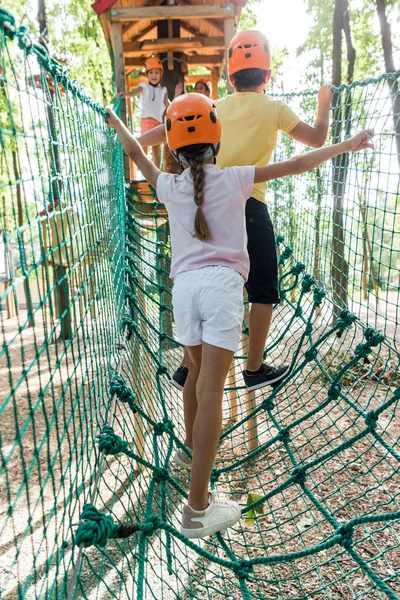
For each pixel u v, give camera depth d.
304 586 3.47
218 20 6.79
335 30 12.84
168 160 5.47
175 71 7.29
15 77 1.16
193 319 1.93
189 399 2.45
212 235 1.95
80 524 1.38
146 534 1.58
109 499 4.75
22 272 1.13
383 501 4.33
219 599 3.39
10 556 3.98
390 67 11.43
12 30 1.14
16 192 7.59
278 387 3.02
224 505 1.91
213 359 1.86
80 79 13.91
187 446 2.53
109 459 5.68
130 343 3.67
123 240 4.55
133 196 6.11
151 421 2.62
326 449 5.28
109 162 3.54
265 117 2.54
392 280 19.53
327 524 4.11
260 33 2.65
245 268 2.00
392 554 3.70
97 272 2.52
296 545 3.91
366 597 3.29
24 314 16.75
